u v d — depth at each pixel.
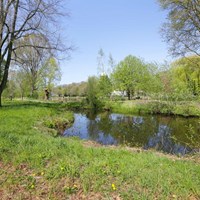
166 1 16.19
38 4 19.81
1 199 4.40
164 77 32.19
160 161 6.19
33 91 46.72
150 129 18.41
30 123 12.59
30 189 4.78
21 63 21.47
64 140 8.59
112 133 16.34
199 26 15.73
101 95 41.69
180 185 4.69
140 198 4.30
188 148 11.59
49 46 20.86
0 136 7.86
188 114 26.61
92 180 5.04
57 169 5.51
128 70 44.38
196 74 23.45
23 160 6.04
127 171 5.32
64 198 4.50
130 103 35.44
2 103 26.77
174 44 16.53
